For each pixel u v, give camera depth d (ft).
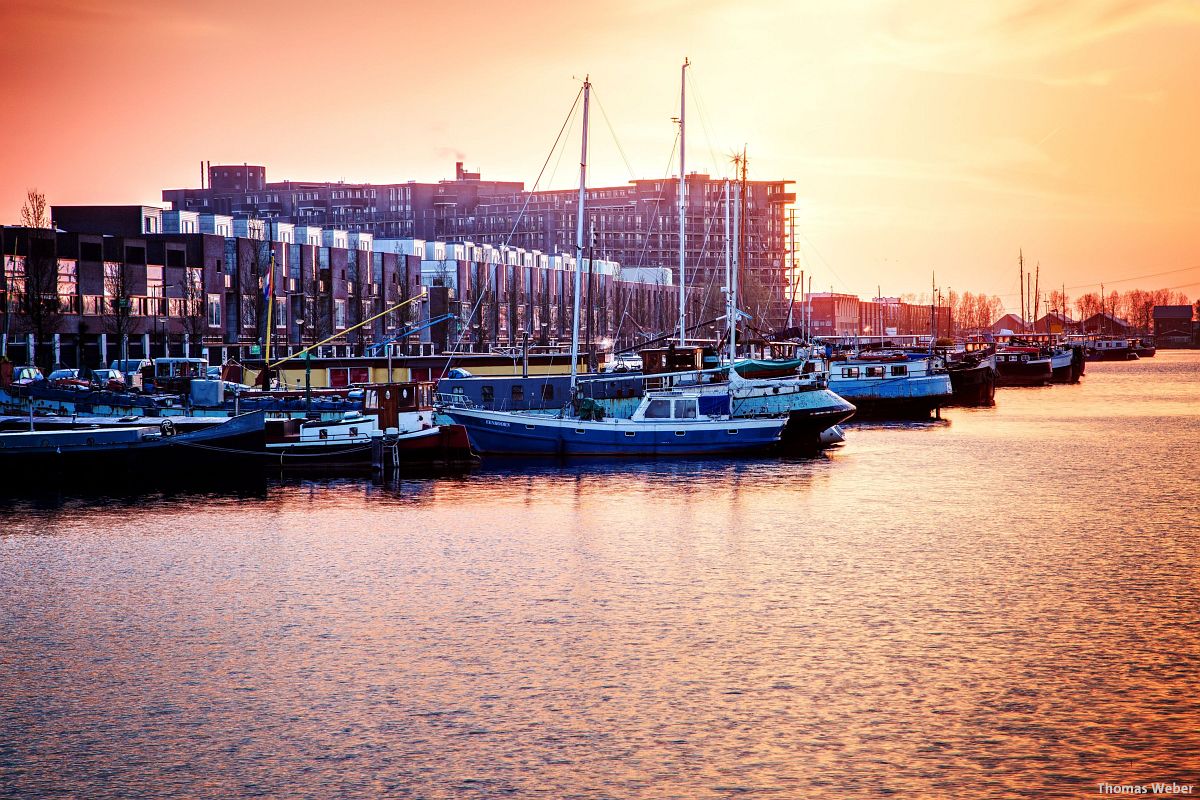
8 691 132.26
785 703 127.13
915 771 111.65
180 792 108.27
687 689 131.13
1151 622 155.43
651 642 147.33
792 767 112.37
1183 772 111.45
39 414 294.25
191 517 228.63
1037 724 121.70
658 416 318.65
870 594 169.89
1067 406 518.37
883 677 134.72
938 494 257.75
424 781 109.91
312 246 638.53
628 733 119.75
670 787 108.78
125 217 623.77
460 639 148.87
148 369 406.62
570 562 190.29
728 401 319.88
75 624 156.87
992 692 130.11
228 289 583.99
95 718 124.36
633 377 332.19
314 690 131.54
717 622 155.74
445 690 131.23
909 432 394.52
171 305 547.49
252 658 142.31
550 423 312.50
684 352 342.85
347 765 113.09
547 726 121.49
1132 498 253.65
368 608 163.32
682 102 358.64
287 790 108.47
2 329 456.86
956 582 176.65
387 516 230.07
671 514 232.32
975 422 433.48
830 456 322.96
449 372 405.80
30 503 242.37
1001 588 172.86
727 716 123.75
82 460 255.09
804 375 353.72
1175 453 334.44
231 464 261.44
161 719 123.95
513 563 189.67
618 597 168.45
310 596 169.78
